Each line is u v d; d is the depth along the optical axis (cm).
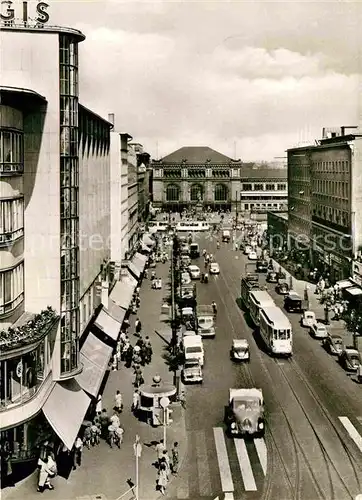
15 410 2998
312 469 3522
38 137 3609
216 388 4919
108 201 6825
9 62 3578
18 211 3494
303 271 10231
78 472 3434
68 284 3741
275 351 5725
